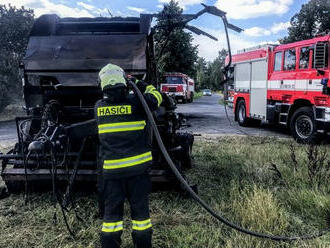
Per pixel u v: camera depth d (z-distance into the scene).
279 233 3.18
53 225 3.39
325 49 7.62
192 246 2.98
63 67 4.51
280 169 5.14
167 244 3.02
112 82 2.46
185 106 25.20
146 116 2.63
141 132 2.57
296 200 3.86
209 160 6.17
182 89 27.36
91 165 3.99
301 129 8.58
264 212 3.38
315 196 3.83
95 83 4.33
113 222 2.51
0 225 3.40
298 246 2.91
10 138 9.13
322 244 2.92
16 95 16.56
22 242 3.08
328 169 4.76
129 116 2.51
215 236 3.07
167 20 5.38
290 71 9.21
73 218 3.45
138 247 2.56
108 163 2.49
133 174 2.48
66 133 2.77
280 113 9.65
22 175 3.90
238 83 12.58
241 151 6.82
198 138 8.79
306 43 8.50
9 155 3.85
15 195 4.23
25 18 16.22
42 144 2.92
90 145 4.33
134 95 2.62
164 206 3.88
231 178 4.86
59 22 5.40
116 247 2.53
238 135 9.49
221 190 4.40
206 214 3.64
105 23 5.52
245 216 3.43
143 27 5.16
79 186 4.34
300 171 4.85
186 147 5.34
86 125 2.74
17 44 16.12
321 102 7.97
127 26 5.59
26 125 4.49
